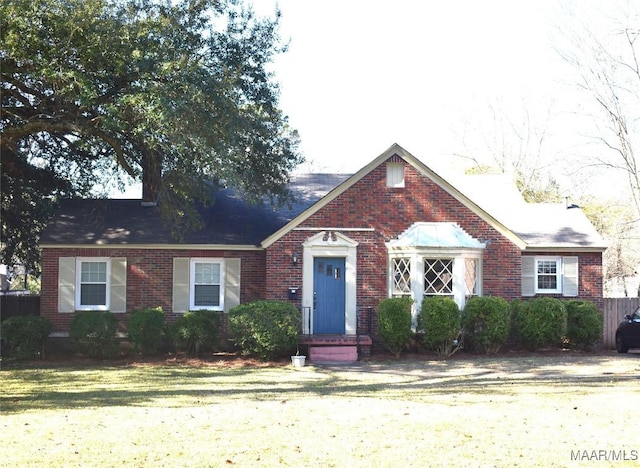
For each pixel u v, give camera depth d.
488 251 24.92
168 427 11.85
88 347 23.55
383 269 24.66
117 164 25.78
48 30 19.22
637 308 26.95
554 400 14.91
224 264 25.84
